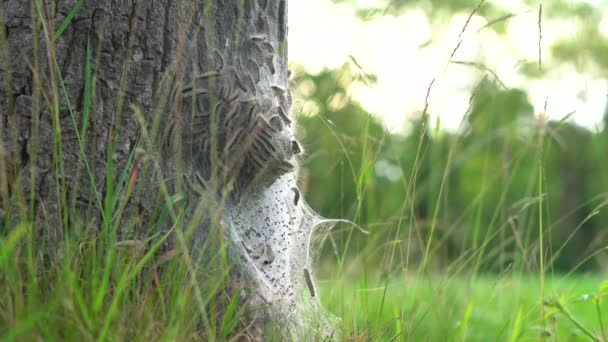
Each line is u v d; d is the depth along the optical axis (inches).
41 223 124.0
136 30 131.1
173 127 131.2
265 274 141.7
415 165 149.6
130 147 130.5
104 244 119.9
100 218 127.3
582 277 175.0
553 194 1405.0
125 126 130.3
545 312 166.2
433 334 158.9
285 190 152.3
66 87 128.0
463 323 159.5
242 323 129.0
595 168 1405.0
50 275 110.7
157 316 110.3
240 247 135.2
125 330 104.1
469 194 1032.2
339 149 181.9
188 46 134.3
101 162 128.6
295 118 166.7
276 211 147.3
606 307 269.1
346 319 163.9
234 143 134.6
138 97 131.2
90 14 129.2
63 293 100.8
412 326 160.1
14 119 124.4
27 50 128.0
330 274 184.2
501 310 186.5
